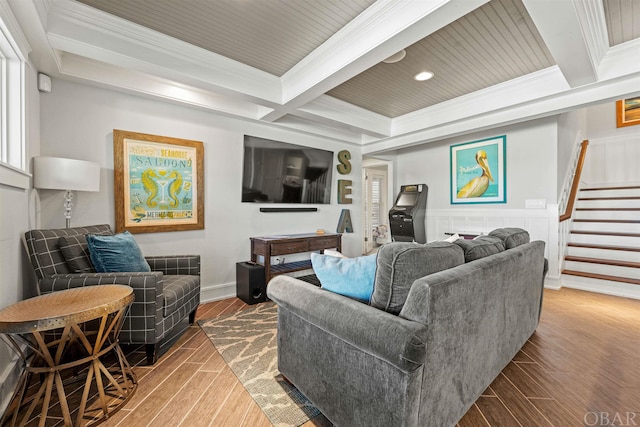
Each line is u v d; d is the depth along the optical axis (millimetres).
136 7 1882
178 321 2186
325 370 1360
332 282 1477
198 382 1750
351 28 2074
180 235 3094
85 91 2541
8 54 1829
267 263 3316
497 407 1534
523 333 2031
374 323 1104
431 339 1101
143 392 1653
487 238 1915
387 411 1078
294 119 3916
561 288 3605
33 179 2061
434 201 4961
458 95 3393
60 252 1955
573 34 1815
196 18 2002
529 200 3799
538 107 2947
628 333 2375
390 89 3238
